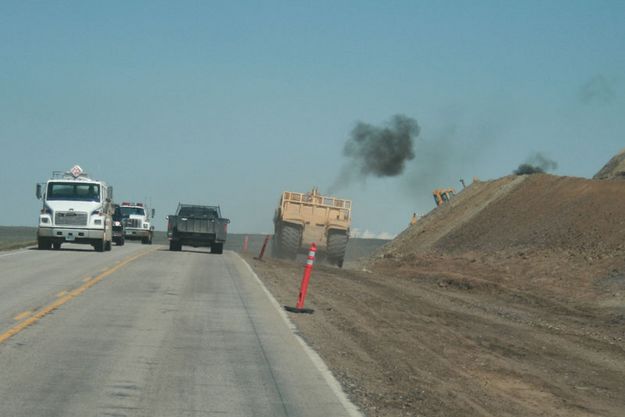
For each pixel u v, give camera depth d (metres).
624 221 41.38
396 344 18.53
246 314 20.86
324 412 11.23
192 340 16.36
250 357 14.86
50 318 18.41
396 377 14.45
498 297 34.00
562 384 15.93
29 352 14.23
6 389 11.48
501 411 12.80
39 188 46.34
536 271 39.09
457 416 11.96
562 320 27.38
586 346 21.70
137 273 31.55
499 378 15.92
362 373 14.38
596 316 28.50
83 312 19.66
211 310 21.27
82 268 33.06
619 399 14.93
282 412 11.07
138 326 17.86
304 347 16.31
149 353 14.72
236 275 33.50
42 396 11.18
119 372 12.98
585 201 47.91
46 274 29.73
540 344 21.31
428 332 21.38
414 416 11.58
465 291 36.16
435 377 15.05
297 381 13.09
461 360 17.47
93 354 14.35
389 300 29.03
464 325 23.92
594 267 36.47
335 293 29.69
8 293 23.14
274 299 24.81
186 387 12.20
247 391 12.17
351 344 17.59
